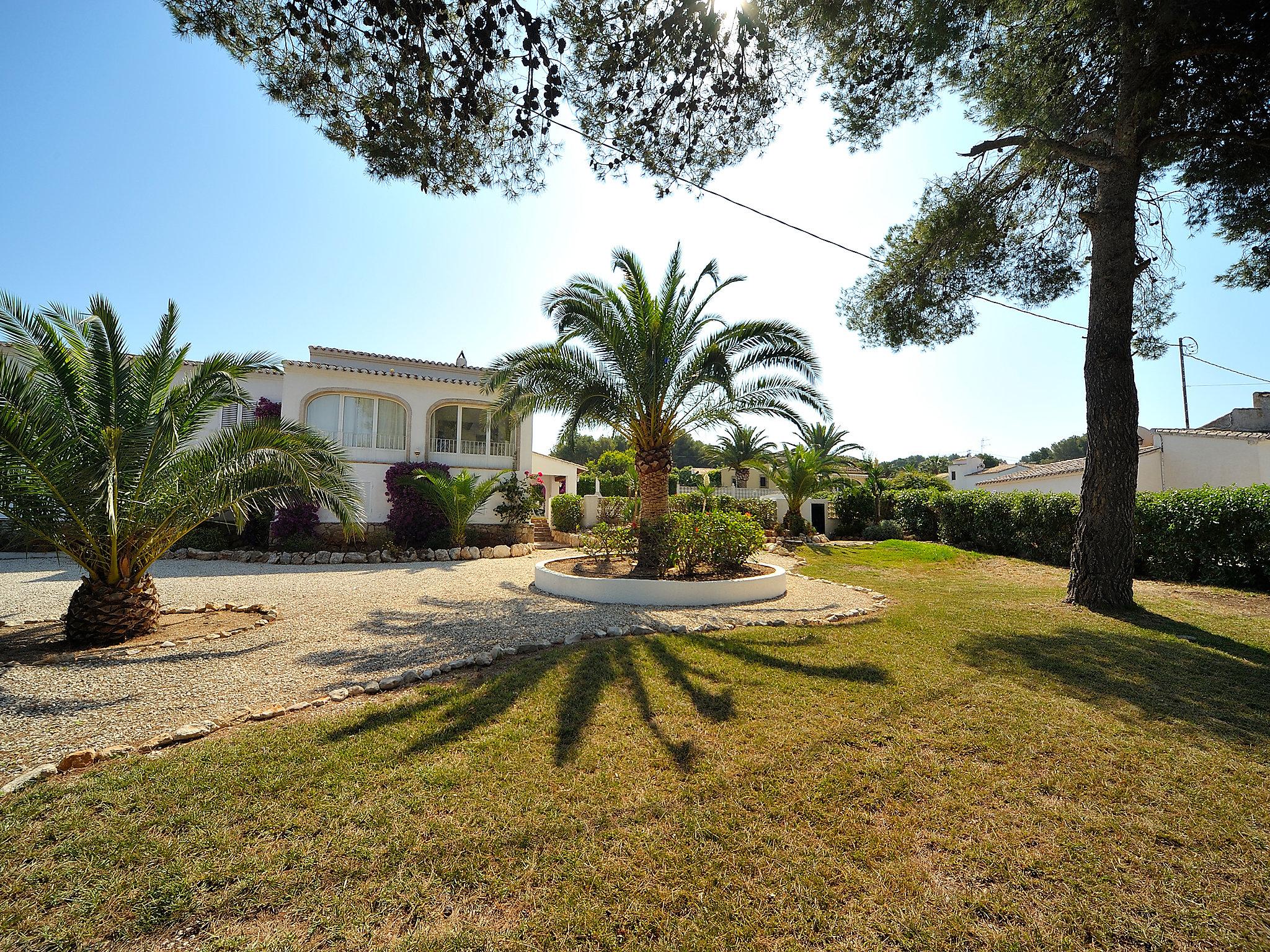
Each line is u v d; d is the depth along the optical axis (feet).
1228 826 9.23
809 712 13.74
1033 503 47.24
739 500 75.77
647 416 34.73
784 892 7.66
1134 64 24.56
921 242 35.47
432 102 16.96
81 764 10.84
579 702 14.28
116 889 7.47
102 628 19.97
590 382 33.81
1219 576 32.14
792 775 10.68
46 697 14.51
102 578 20.79
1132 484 26.35
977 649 19.36
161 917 7.06
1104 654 18.76
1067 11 22.90
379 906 7.31
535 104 14.44
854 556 52.54
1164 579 35.19
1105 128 27.71
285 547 46.68
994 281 38.24
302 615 24.79
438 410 56.95
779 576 31.78
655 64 17.54
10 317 19.77
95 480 18.76
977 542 57.31
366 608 26.50
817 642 20.20
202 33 15.79
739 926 7.06
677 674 16.47
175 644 19.85
